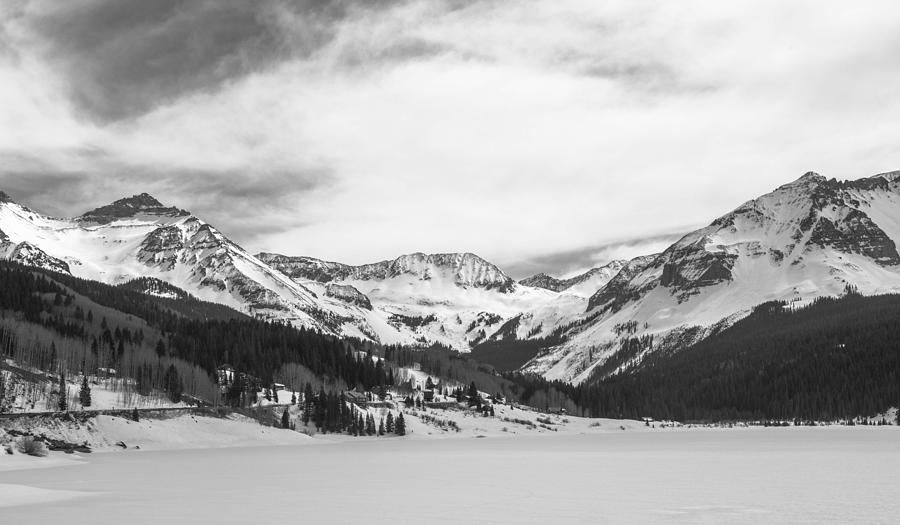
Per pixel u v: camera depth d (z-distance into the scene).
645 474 130.62
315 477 128.12
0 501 96.94
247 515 84.25
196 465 155.38
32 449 174.38
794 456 170.62
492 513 85.31
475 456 183.12
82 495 102.81
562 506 90.38
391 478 125.25
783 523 77.44
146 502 95.31
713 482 115.75
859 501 92.69
